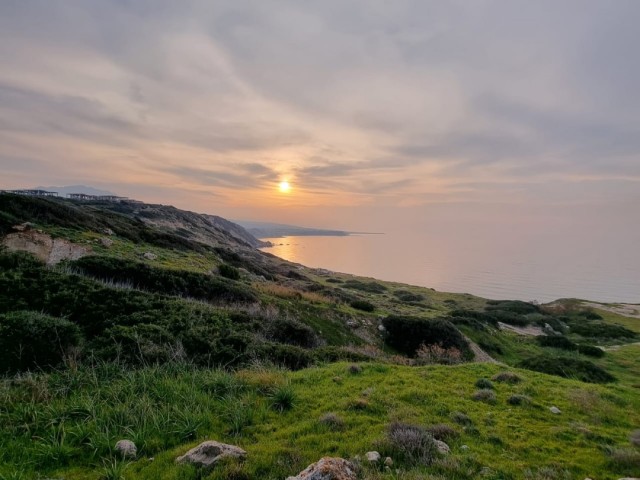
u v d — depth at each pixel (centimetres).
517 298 13025
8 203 3550
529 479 792
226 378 1286
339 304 3984
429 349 3234
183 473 708
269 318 2475
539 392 1517
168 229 9300
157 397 1109
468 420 1123
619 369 3762
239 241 13662
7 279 1802
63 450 771
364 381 1476
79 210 4644
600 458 928
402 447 855
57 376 1166
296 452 814
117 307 1850
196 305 2167
